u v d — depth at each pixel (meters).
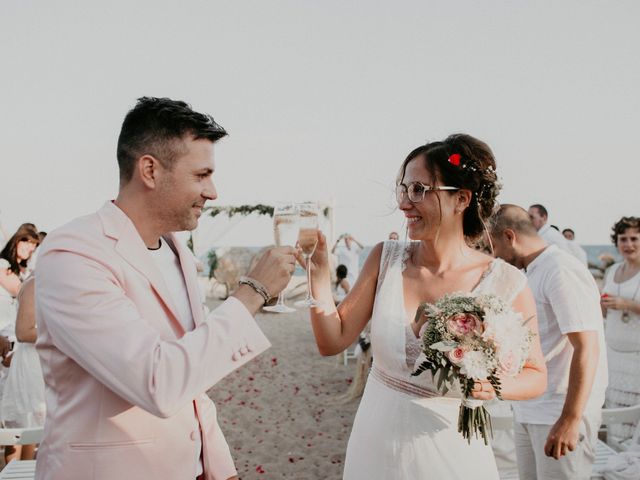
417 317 2.03
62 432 1.44
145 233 1.59
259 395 7.46
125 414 1.44
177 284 1.76
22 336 3.86
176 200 1.54
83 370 1.44
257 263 1.55
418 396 1.99
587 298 2.53
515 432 2.90
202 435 1.70
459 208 2.14
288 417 6.59
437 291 2.12
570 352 2.67
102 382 1.34
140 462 1.44
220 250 18.30
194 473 1.57
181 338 1.46
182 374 1.33
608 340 4.32
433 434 1.96
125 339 1.32
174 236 1.82
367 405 2.11
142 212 1.56
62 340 1.36
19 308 3.86
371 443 2.03
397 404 2.01
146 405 1.31
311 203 2.05
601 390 2.71
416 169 2.12
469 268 2.14
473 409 1.90
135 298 1.48
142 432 1.46
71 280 1.36
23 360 4.07
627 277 4.51
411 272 2.19
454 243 2.16
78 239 1.44
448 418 1.97
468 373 1.74
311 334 11.70
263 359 9.46
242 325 1.45
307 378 8.31
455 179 2.08
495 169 2.17
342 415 6.64
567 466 2.65
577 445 2.65
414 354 2.00
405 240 2.32
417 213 2.11
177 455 1.51
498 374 1.79
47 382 1.49
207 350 1.38
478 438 2.01
